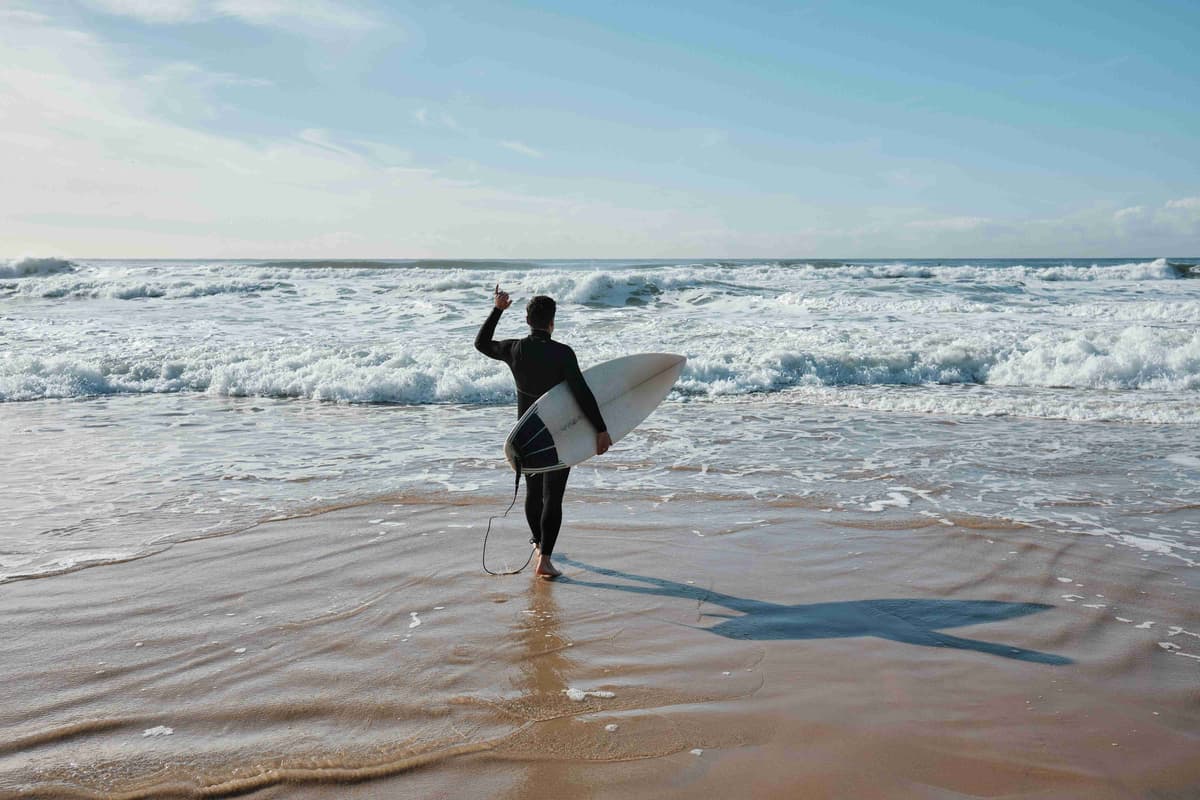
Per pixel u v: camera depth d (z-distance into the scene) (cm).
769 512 555
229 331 1477
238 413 939
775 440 793
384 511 550
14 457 707
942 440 791
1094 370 1135
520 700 300
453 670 324
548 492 432
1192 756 262
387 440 791
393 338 1397
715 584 425
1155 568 448
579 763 258
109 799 239
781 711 292
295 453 731
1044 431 835
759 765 257
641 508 564
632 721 285
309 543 484
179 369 1144
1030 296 2055
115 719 284
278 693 304
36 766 255
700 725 282
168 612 381
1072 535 505
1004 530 515
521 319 1634
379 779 249
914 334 1396
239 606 389
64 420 884
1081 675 321
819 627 370
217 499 578
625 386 492
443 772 253
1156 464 692
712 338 1366
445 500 578
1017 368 1179
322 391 1041
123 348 1265
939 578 434
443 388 1044
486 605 393
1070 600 402
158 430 834
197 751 265
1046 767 256
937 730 279
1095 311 1702
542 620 376
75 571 434
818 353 1211
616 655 339
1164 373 1124
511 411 966
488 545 485
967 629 367
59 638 352
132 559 454
